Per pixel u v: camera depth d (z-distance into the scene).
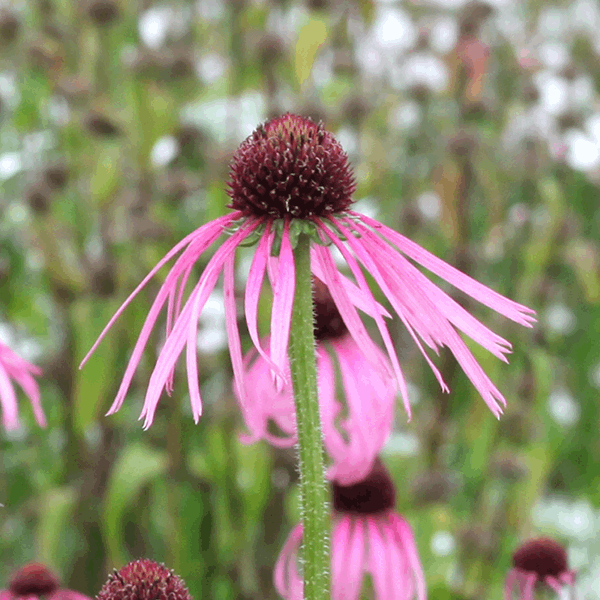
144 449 0.94
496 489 1.03
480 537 0.96
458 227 1.06
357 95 1.02
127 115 1.01
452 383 1.00
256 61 1.00
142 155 0.99
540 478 1.00
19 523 1.01
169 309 0.61
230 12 1.03
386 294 0.61
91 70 1.06
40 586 0.77
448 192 1.06
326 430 0.75
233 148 0.95
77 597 0.78
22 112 1.06
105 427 1.00
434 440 0.99
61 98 1.02
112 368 0.98
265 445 0.95
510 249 1.08
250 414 0.75
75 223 1.04
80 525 0.97
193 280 0.95
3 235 1.05
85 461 1.00
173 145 0.99
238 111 1.00
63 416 1.00
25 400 1.03
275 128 0.64
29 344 1.08
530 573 0.78
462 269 1.03
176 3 1.08
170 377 0.60
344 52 1.08
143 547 0.99
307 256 0.62
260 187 0.63
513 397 1.01
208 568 0.95
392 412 0.75
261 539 0.97
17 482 1.03
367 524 0.77
